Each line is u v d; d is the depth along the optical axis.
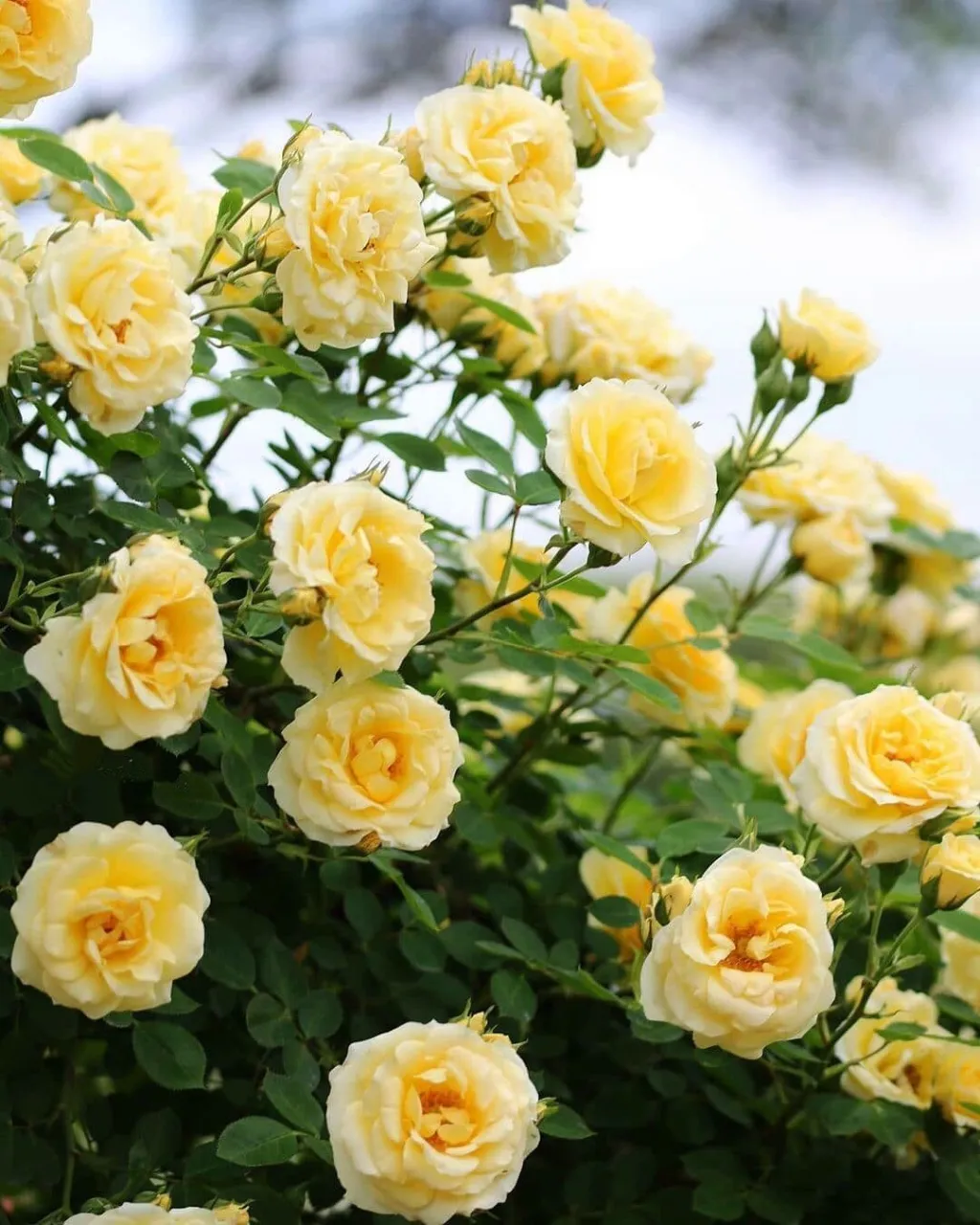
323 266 1.31
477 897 1.50
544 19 1.46
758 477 1.60
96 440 1.38
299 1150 1.33
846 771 1.34
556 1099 1.40
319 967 1.44
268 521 1.27
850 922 1.44
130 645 1.22
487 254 1.40
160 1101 1.40
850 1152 1.46
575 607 1.64
